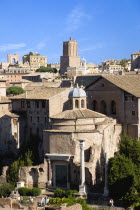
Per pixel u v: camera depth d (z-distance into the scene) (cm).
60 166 9356
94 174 9069
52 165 9419
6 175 9912
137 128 10150
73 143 9212
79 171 9062
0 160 11212
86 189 8850
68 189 9169
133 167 8869
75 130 9350
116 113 10556
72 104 9988
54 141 9394
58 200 7844
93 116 9681
